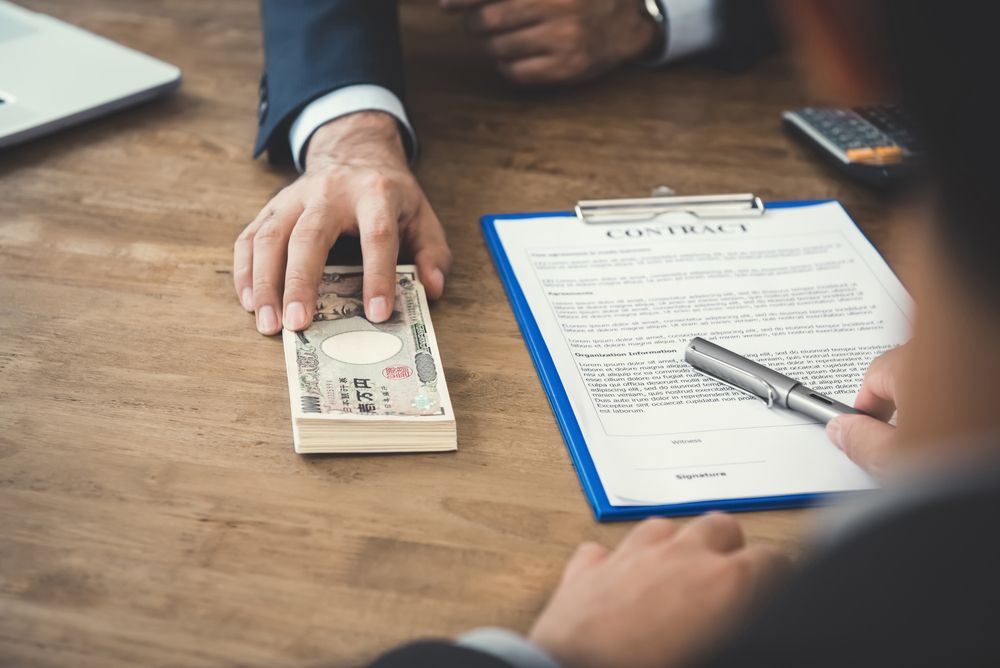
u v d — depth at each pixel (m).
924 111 0.41
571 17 1.41
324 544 0.74
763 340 0.97
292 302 0.95
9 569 0.70
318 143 1.19
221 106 1.37
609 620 0.61
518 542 0.75
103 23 1.55
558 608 0.63
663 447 0.84
